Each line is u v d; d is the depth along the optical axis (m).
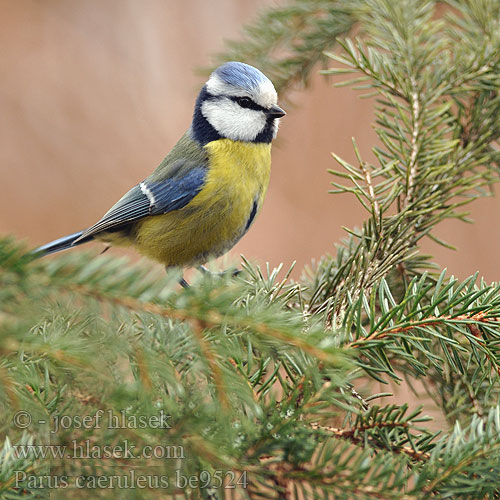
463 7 7.09
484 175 6.09
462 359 5.22
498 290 4.14
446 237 11.18
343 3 7.41
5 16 12.31
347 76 11.73
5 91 12.20
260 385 3.92
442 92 6.33
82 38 12.53
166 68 12.54
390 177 6.18
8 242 2.97
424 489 3.43
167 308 3.26
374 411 3.89
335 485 3.41
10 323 2.96
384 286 4.25
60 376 3.34
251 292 4.60
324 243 11.50
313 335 3.27
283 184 11.80
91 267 3.14
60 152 12.09
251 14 12.50
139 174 12.12
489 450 3.44
